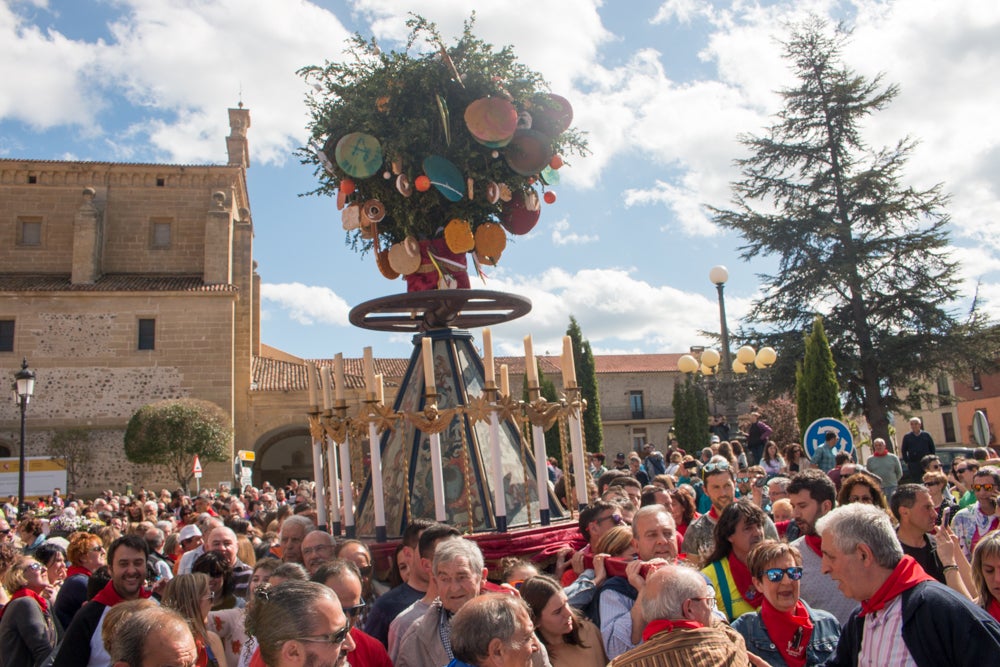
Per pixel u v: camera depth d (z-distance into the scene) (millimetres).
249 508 17109
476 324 7793
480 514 5926
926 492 5555
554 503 6465
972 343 32031
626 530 4922
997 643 3166
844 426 12539
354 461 6641
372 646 4051
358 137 6125
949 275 33125
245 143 49344
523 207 6941
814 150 34281
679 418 32219
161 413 34250
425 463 6145
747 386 33000
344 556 5180
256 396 41312
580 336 29219
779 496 7680
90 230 40469
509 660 3318
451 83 6254
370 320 7375
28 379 19938
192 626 4711
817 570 5141
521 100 6473
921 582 3422
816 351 20281
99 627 5258
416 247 6453
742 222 34281
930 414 53375
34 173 42094
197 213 43188
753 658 4043
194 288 39312
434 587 4504
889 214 33406
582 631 4289
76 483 36844
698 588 3617
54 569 7793
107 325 38562
